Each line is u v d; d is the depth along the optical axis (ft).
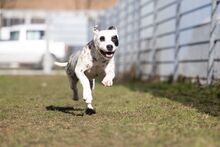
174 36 48.03
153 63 55.67
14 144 16.98
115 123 21.36
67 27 84.07
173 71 48.21
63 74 79.30
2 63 78.07
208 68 38.01
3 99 34.88
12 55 74.23
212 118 23.11
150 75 57.41
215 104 30.09
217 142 16.11
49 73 79.10
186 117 23.47
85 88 24.38
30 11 88.17
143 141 16.70
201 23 40.42
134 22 66.23
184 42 44.88
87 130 19.58
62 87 50.16
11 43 73.97
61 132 19.34
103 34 23.61
